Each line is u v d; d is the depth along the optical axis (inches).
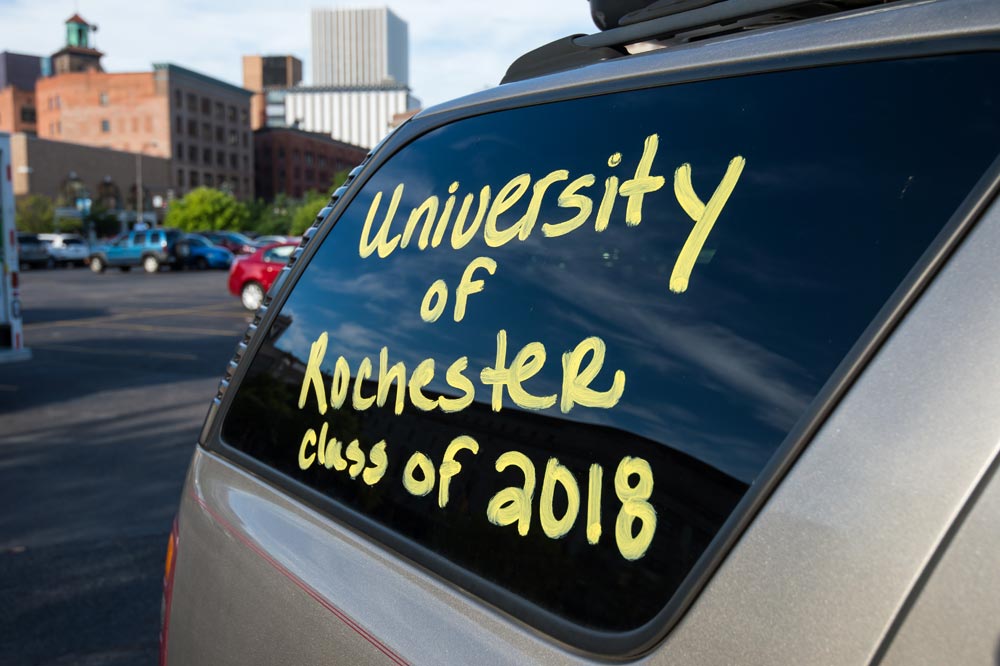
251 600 52.5
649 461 35.8
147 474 229.8
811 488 29.5
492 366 45.2
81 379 382.9
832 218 33.2
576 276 42.9
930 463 26.9
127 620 143.5
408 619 41.7
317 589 47.3
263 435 61.4
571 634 35.5
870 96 34.0
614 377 38.8
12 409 316.8
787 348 32.6
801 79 36.9
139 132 4082.2
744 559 30.6
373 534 47.9
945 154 30.7
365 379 53.7
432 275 51.9
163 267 1493.6
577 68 50.4
